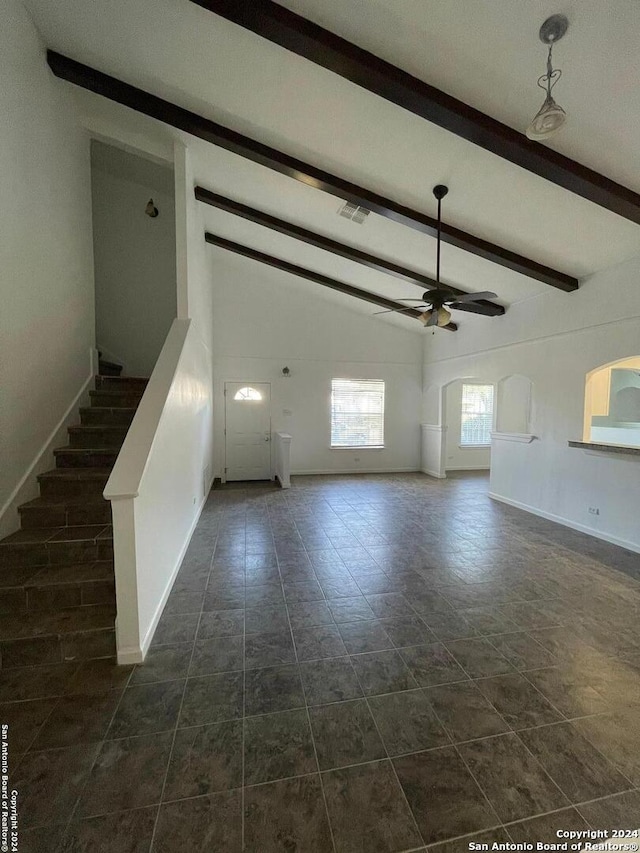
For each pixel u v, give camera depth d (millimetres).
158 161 4059
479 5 1961
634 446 3885
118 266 5539
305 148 3311
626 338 3830
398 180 3424
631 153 2576
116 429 3443
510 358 5500
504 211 3525
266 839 1320
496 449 5930
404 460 8328
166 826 1354
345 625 2590
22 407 2807
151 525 2494
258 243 5871
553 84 2250
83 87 3232
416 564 3574
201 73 2811
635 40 1937
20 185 2775
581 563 3570
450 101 2453
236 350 7273
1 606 2295
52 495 2949
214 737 1711
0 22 2523
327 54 2260
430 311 3809
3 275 2596
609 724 1796
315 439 7840
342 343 7840
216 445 7238
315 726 1776
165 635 2465
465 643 2396
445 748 1666
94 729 1742
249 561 3637
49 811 1395
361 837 1330
